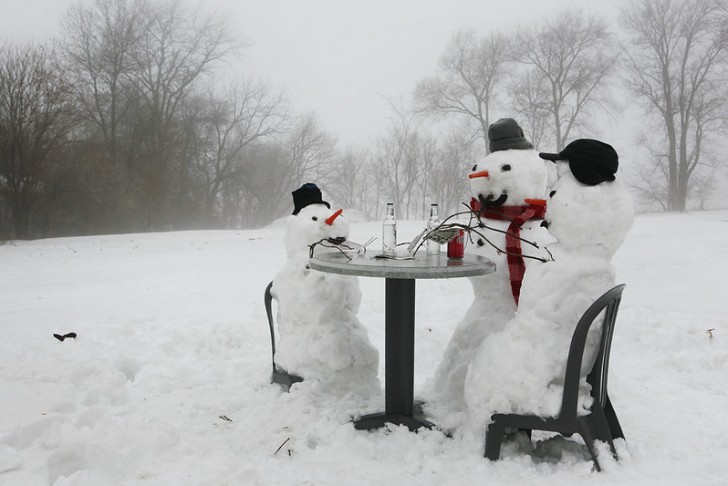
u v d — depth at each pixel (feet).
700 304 22.56
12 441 10.77
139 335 20.38
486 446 10.09
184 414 12.95
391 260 11.17
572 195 10.16
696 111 141.59
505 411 9.90
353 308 14.24
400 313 11.75
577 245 10.19
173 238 78.33
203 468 10.16
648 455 10.28
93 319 23.41
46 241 81.76
